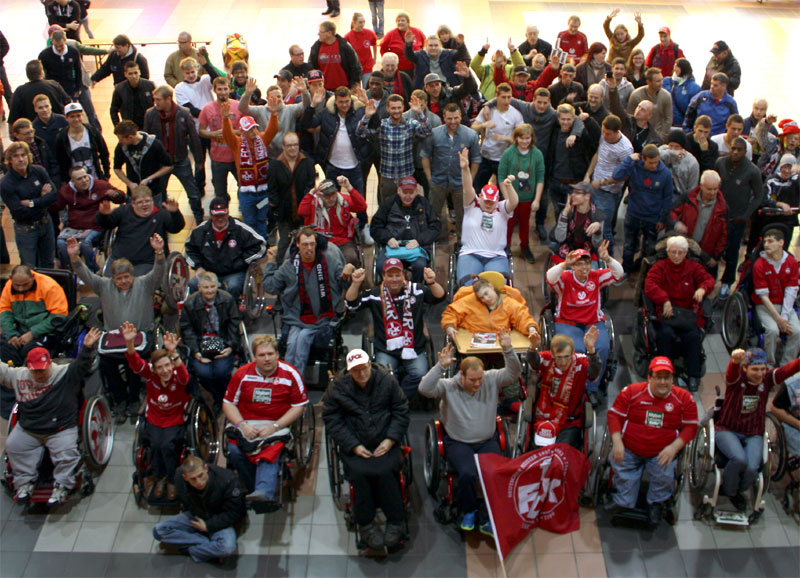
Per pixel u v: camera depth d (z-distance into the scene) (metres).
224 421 8.26
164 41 16.61
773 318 8.80
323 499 7.68
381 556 7.16
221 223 8.92
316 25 17.50
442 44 12.98
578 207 9.00
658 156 9.38
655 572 7.03
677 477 7.36
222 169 10.78
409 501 7.62
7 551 7.22
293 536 7.33
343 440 7.01
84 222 9.94
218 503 6.93
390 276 8.09
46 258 10.23
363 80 13.52
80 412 7.76
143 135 10.20
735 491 7.37
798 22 18.31
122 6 18.64
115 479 7.90
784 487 7.84
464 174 9.17
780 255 8.73
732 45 17.02
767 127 11.02
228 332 8.21
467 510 7.21
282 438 7.34
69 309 8.81
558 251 9.24
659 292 8.59
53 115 10.81
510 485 7.13
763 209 9.75
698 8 18.97
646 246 10.01
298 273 8.41
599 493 7.52
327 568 7.06
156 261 8.43
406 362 8.23
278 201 9.80
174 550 7.23
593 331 7.38
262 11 18.30
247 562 7.11
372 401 7.11
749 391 7.28
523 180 9.93
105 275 9.02
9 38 16.95
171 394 7.44
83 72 13.09
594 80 11.93
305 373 8.62
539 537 7.32
